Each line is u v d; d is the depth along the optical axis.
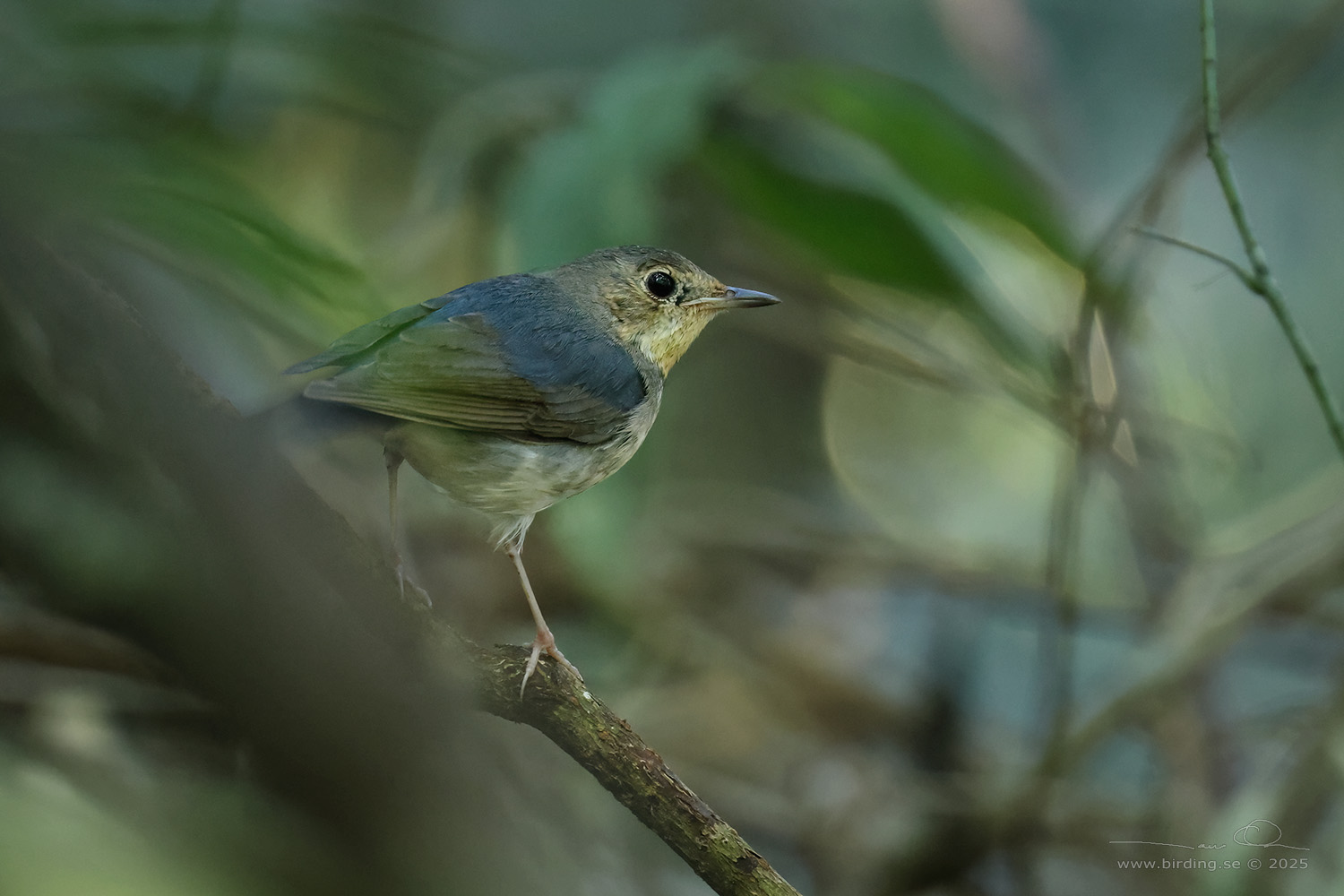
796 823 12.89
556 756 11.76
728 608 15.27
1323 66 14.50
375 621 6.05
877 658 15.38
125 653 8.16
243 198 6.88
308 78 10.76
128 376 4.30
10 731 7.82
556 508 9.88
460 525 13.23
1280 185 14.49
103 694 8.16
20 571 4.06
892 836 12.17
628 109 9.07
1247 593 11.49
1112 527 15.10
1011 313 10.05
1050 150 11.81
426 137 10.94
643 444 10.27
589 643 14.14
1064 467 11.20
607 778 6.25
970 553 14.74
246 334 9.20
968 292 9.75
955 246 9.72
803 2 15.31
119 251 7.16
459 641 6.29
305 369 7.48
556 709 6.26
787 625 15.53
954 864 11.65
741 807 12.98
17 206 4.51
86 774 7.08
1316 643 14.10
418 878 4.32
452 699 5.39
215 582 4.15
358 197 13.93
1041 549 15.55
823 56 14.88
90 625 4.17
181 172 6.71
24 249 4.32
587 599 12.92
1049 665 12.66
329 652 4.24
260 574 4.19
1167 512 12.70
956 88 14.80
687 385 16.53
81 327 4.27
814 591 15.73
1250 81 10.51
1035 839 11.38
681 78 9.26
